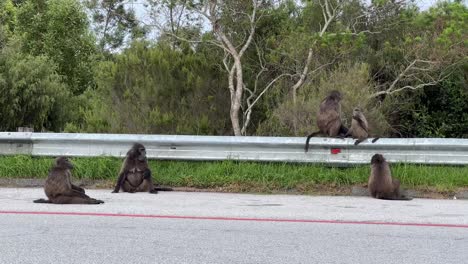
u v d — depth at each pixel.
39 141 16.91
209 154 16.41
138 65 22.92
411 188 15.23
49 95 27.42
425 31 21.59
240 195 14.88
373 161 14.66
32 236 9.50
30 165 16.45
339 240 9.45
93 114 23.33
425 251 8.80
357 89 20.19
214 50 23.89
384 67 23.08
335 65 22.30
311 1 22.08
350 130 15.89
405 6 22.62
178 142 16.39
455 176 15.30
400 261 8.25
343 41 20.16
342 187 15.48
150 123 21.61
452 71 22.31
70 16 36.06
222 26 23.38
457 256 8.54
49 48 35.47
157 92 22.36
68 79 35.94
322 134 16.30
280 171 15.91
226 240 9.40
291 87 22.56
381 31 22.22
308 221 10.99
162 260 8.16
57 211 11.73
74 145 16.84
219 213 11.70
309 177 15.70
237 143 16.20
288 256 8.45
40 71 27.41
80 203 12.78
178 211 11.88
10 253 8.44
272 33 23.77
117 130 21.98
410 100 23.52
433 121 24.16
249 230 10.16
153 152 16.56
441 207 12.91
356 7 22.80
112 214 11.48
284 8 24.06
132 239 9.39
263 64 23.88
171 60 23.31
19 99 26.47
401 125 23.95
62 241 9.19
